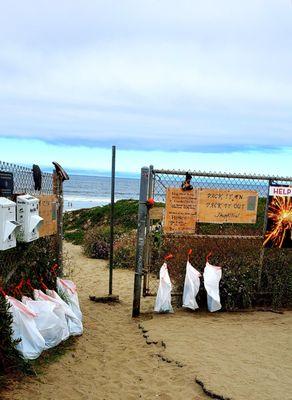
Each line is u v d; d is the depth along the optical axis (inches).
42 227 222.5
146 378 175.5
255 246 291.4
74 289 238.2
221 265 285.1
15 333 171.3
